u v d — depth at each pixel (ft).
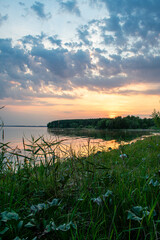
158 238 3.56
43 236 3.85
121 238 3.98
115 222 4.40
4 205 4.71
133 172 7.91
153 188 5.70
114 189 5.83
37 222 3.86
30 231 3.96
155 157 12.57
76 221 4.21
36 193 5.76
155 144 20.20
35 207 4.35
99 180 6.37
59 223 4.36
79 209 5.12
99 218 4.50
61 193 5.97
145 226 4.04
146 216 3.99
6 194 5.16
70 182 6.95
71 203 5.57
